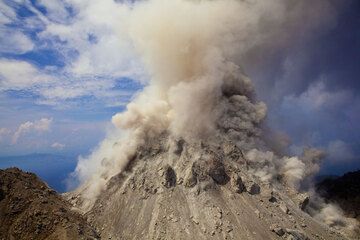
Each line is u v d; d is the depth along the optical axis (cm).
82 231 9769
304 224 11369
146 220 10712
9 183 11056
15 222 9869
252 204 11425
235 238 10012
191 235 10094
